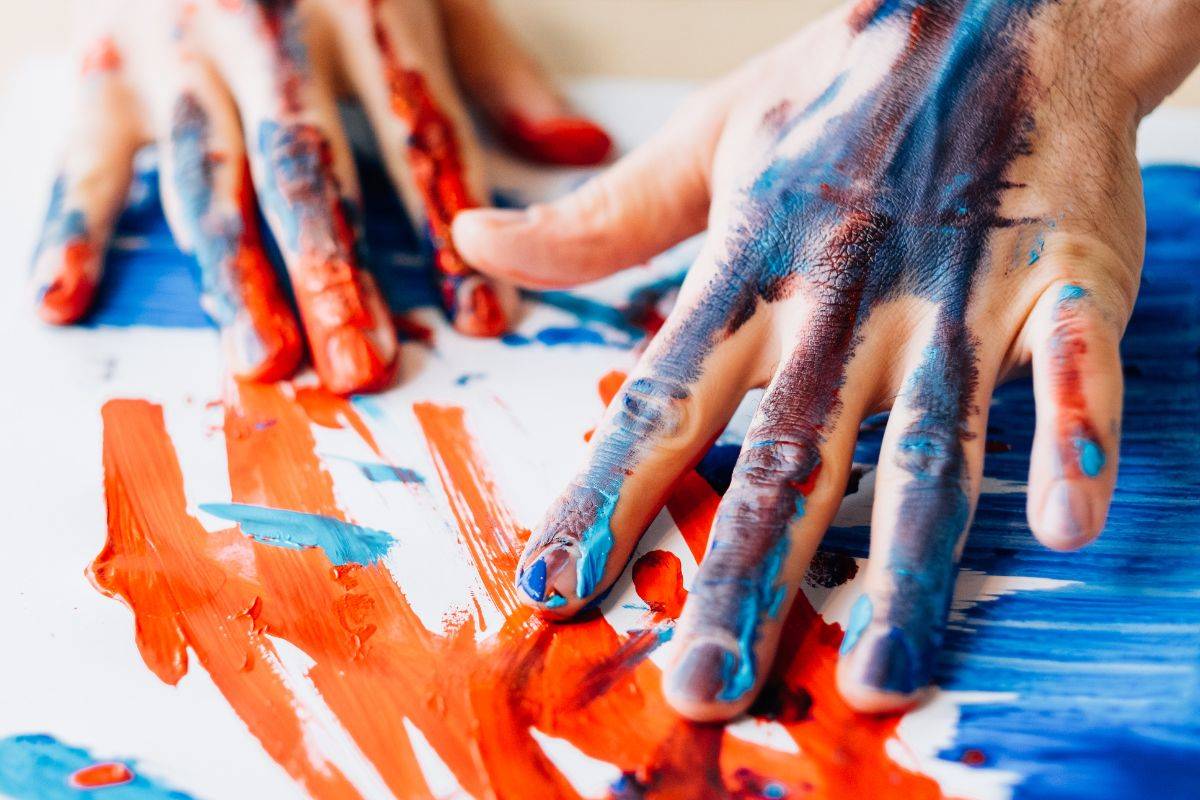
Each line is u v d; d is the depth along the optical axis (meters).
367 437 0.76
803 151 0.72
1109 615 0.61
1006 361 0.65
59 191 0.93
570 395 0.80
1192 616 0.61
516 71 1.05
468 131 0.96
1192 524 0.66
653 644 0.60
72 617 0.63
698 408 0.66
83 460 0.74
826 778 0.53
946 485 0.59
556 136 1.01
